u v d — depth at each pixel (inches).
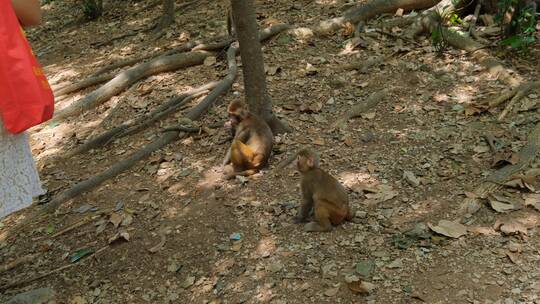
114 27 403.9
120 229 191.9
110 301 162.1
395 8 315.9
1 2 97.8
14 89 100.8
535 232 161.0
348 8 332.8
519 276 146.3
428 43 283.6
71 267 179.3
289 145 222.8
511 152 195.5
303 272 158.4
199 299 156.6
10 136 109.1
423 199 182.5
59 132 270.4
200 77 290.2
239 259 167.9
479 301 140.0
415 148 209.5
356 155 210.7
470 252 156.9
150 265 172.9
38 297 166.6
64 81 323.0
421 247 161.0
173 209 197.0
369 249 163.5
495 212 171.8
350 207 176.2
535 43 266.2
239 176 207.0
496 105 225.9
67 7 493.4
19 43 100.2
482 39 275.3
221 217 187.8
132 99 282.0
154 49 338.6
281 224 179.9
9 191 111.0
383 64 269.4
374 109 238.5
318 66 278.2
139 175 222.5
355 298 146.6
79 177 230.8
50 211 210.4
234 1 206.8
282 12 347.9
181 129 242.2
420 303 142.1
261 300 151.6
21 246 194.9
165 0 364.5
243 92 268.5
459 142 209.2
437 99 239.3
